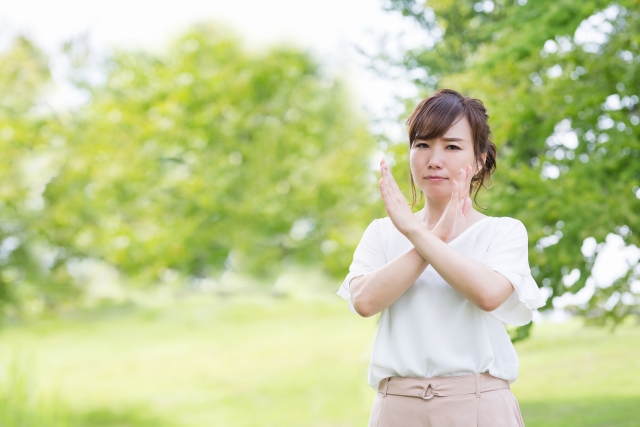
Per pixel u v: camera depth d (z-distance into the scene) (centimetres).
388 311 197
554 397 800
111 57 2084
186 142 2112
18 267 1880
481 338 188
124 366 1645
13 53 1973
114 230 1984
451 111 192
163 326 2042
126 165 2005
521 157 590
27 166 1970
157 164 2070
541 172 536
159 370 1612
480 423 185
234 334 1906
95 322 2092
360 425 1048
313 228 2038
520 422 194
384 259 206
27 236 1909
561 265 507
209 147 2139
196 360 1664
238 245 2017
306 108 2134
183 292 2309
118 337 1941
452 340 189
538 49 566
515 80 602
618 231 526
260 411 1241
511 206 526
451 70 682
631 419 668
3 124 1928
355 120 2011
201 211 2020
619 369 875
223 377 1509
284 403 1263
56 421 734
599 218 496
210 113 2097
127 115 2044
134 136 2033
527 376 909
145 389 1462
